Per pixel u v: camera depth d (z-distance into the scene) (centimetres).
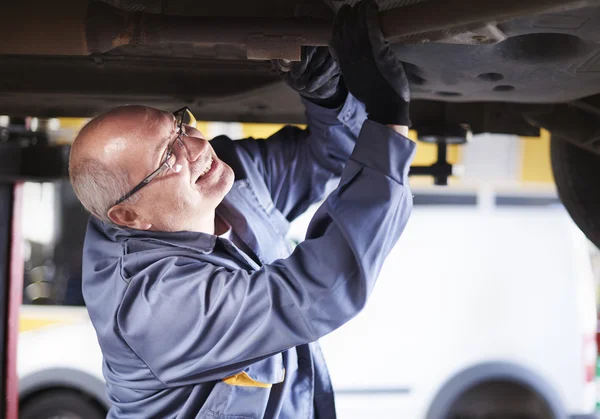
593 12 93
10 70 156
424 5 100
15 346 234
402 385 404
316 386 151
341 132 154
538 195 430
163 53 146
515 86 126
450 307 412
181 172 134
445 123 171
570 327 418
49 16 112
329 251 119
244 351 121
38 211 427
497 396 417
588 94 132
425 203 425
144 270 128
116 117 133
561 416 412
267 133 406
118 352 133
